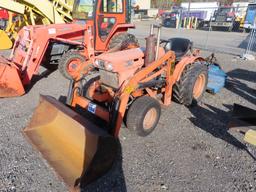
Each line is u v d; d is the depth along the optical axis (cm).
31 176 266
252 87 585
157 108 346
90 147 253
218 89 514
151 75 344
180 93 418
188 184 262
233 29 2027
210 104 473
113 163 269
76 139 274
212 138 353
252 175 279
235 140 349
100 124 346
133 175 274
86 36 576
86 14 662
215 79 529
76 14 684
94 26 646
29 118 392
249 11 1376
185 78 414
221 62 845
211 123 396
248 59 890
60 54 620
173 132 366
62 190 249
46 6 674
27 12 701
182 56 444
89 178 244
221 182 267
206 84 470
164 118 407
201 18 2242
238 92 547
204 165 294
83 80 364
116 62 321
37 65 518
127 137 346
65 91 520
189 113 429
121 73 328
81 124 262
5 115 400
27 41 522
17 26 856
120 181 264
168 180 267
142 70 322
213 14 2084
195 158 306
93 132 245
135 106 325
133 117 322
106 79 344
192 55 465
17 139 331
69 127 287
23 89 478
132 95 339
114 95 316
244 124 302
